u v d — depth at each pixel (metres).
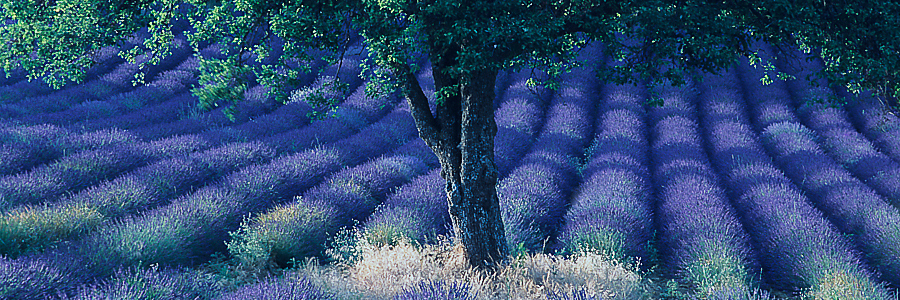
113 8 4.35
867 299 4.34
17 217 5.48
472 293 4.31
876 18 3.64
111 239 5.25
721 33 3.69
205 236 5.96
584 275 4.87
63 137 9.40
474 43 3.92
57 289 4.16
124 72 15.26
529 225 6.50
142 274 4.38
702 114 13.32
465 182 4.95
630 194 7.50
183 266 5.43
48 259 4.54
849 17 3.73
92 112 12.02
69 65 4.49
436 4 3.62
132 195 6.80
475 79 4.60
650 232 6.61
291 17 3.79
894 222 5.79
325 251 5.91
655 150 10.61
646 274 5.66
